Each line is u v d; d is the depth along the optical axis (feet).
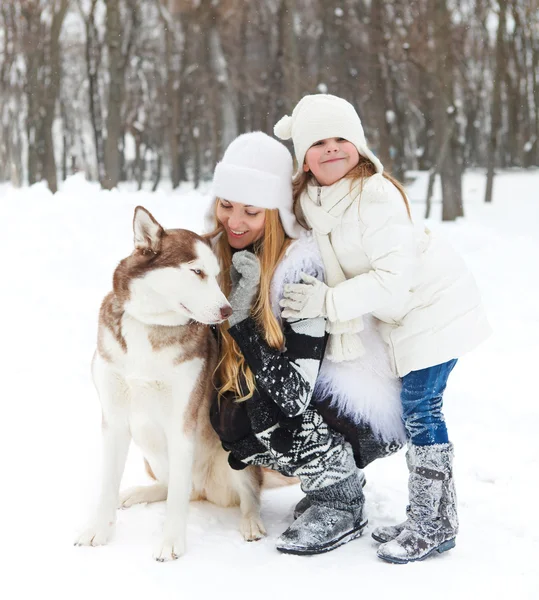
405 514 11.05
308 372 9.61
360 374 9.97
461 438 14.70
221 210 10.67
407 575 8.85
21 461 12.64
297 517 10.97
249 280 9.79
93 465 12.64
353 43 81.30
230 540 10.13
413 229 9.71
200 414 10.91
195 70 87.76
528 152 112.16
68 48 97.71
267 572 8.97
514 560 9.33
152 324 9.95
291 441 9.83
